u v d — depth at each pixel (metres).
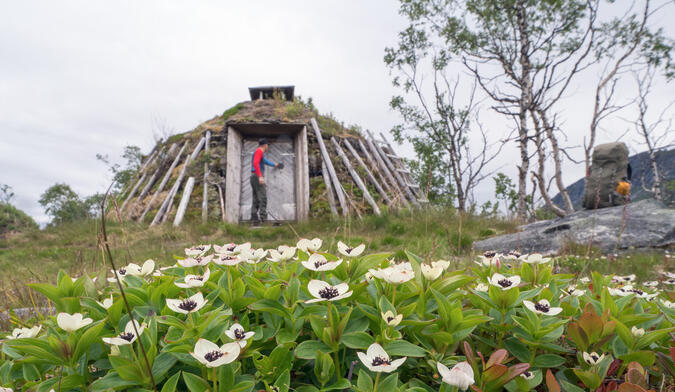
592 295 1.26
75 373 0.90
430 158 14.75
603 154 8.94
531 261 1.37
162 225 10.32
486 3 13.09
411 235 8.25
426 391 0.80
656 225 6.45
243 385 0.82
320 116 15.52
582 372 0.90
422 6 14.19
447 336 0.90
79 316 0.88
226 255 1.29
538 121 11.87
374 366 0.74
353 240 7.46
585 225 6.85
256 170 11.26
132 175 14.80
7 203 16.84
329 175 12.87
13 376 1.03
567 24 12.21
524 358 1.00
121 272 1.25
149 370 0.78
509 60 13.48
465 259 3.53
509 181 14.86
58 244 9.20
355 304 1.08
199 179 12.60
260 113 14.81
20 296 2.28
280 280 1.08
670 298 1.35
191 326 0.88
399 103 15.02
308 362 1.00
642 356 0.95
